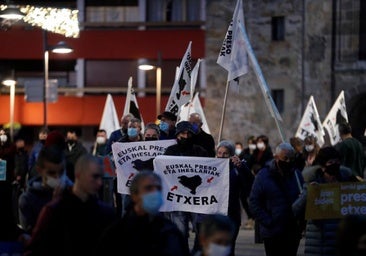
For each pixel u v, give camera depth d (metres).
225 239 7.54
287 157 12.52
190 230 22.41
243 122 36.41
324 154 11.99
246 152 25.62
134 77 39.16
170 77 38.91
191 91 18.02
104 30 39.25
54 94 29.59
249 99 36.31
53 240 8.53
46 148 9.31
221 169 13.65
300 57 36.12
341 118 25.73
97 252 8.13
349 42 36.19
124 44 39.03
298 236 12.83
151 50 38.81
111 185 18.86
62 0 39.38
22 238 9.17
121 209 17.58
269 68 36.41
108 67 39.34
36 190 9.38
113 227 8.16
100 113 39.12
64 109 39.19
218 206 13.63
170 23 38.66
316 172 12.12
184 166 13.66
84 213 8.57
